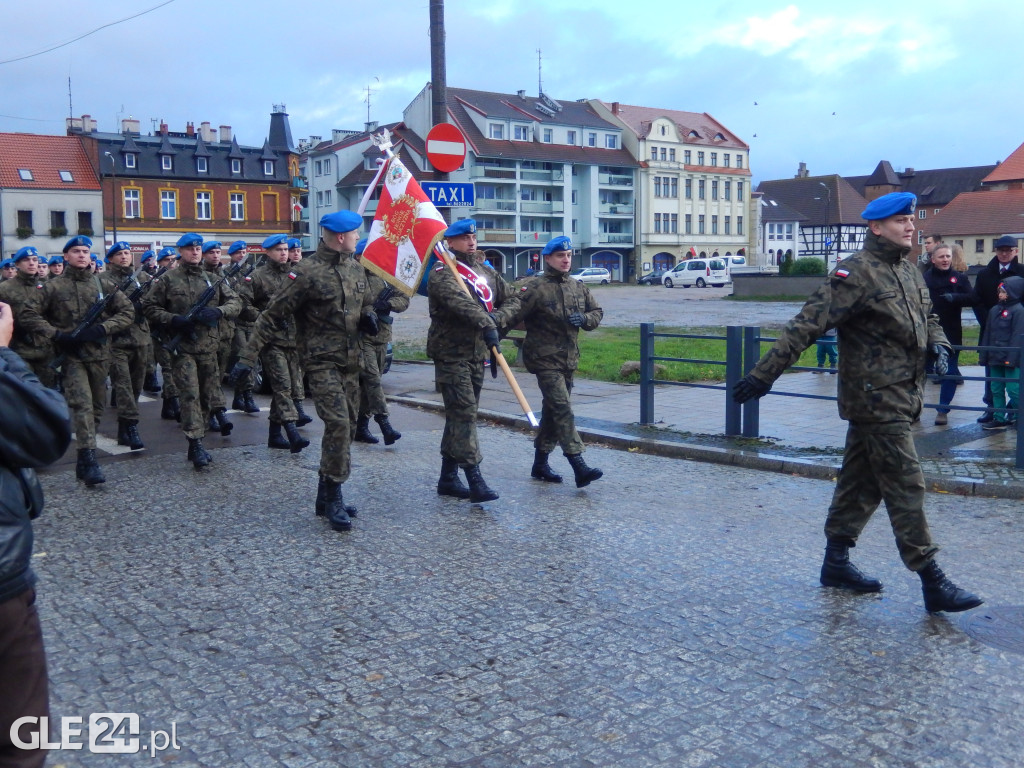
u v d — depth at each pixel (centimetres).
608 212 8175
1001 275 1001
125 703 413
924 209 11438
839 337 522
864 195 11494
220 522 711
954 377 830
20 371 276
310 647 470
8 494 268
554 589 549
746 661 445
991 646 461
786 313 3338
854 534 538
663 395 1313
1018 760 355
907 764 352
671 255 8606
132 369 1055
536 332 806
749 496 780
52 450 273
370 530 683
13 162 6262
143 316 1003
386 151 779
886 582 555
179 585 567
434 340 760
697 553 616
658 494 789
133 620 511
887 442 503
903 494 502
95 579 580
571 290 801
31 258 879
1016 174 8081
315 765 359
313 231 8112
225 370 1249
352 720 394
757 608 515
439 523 700
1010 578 562
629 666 442
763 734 376
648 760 357
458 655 457
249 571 592
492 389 1377
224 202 7038
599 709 400
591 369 1619
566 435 808
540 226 7900
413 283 757
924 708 396
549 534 665
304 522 709
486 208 7512
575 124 8012
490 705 405
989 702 401
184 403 917
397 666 446
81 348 844
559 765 355
